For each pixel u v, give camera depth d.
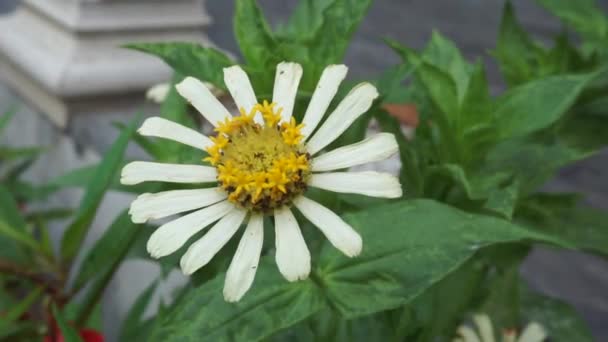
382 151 0.21
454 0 0.75
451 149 0.27
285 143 0.22
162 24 0.56
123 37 0.55
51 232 0.53
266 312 0.22
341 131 0.22
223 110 0.23
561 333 0.33
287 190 0.21
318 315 0.24
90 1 0.52
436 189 0.26
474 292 0.28
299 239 0.21
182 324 0.22
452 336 0.29
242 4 0.25
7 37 0.60
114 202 0.47
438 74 0.26
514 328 0.30
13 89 0.62
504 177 0.26
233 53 0.62
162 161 0.29
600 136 0.32
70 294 0.30
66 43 0.54
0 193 0.32
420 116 0.28
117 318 0.46
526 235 0.21
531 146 0.29
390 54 0.63
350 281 0.22
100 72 0.53
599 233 0.29
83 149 0.53
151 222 0.41
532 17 0.69
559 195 0.29
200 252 0.21
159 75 0.55
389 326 0.24
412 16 0.72
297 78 0.23
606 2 0.55
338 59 0.24
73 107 0.54
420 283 0.21
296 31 0.27
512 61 0.32
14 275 0.32
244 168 0.22
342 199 0.25
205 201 0.22
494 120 0.26
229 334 0.21
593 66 0.32
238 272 0.20
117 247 0.27
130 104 0.56
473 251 0.21
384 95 0.24
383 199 0.25
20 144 0.62
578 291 0.49
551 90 0.26
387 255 0.21
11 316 0.31
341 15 0.24
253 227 0.21
